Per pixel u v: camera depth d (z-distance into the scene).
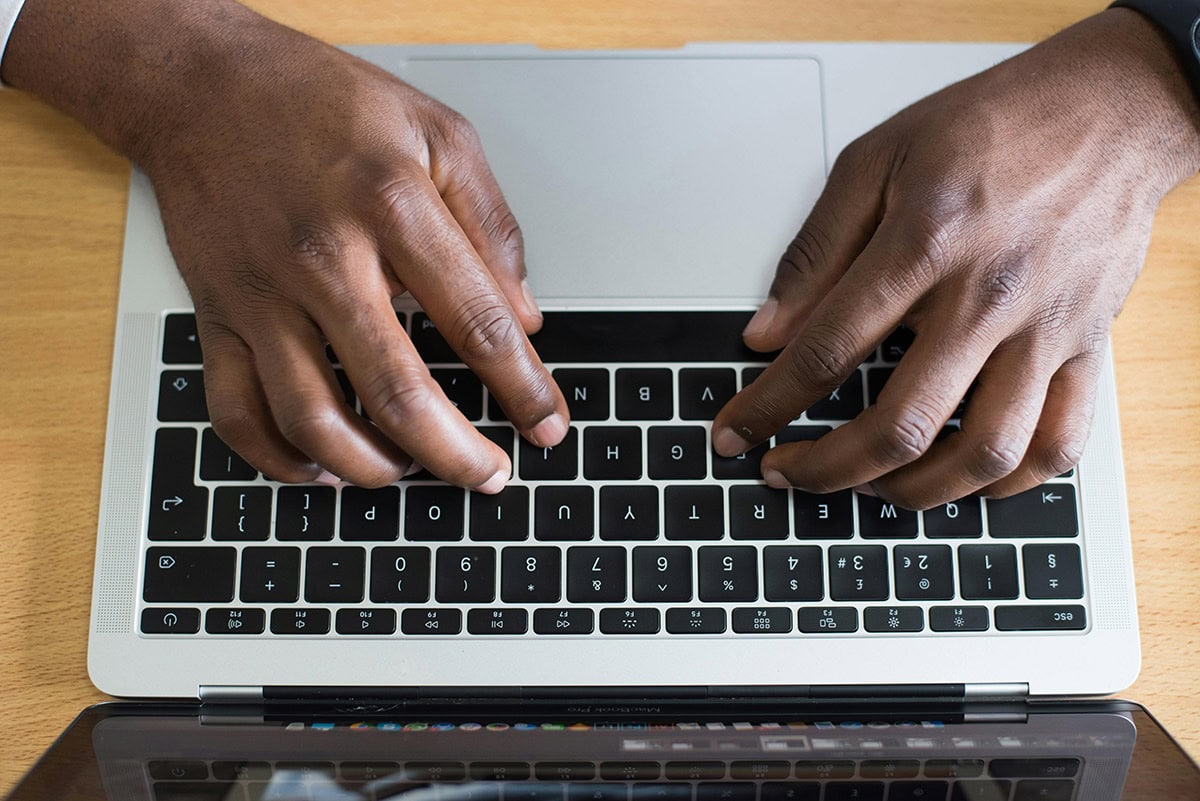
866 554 0.51
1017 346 0.47
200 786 0.42
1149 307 0.54
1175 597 0.51
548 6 0.59
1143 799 0.42
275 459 0.48
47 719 0.50
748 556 0.50
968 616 0.50
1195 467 0.53
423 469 0.51
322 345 0.47
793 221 0.55
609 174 0.55
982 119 0.49
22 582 0.51
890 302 0.46
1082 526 0.51
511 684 0.50
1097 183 0.49
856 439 0.47
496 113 0.56
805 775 0.43
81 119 0.54
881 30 0.59
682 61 0.57
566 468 0.51
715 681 0.50
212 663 0.50
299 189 0.47
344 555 0.50
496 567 0.50
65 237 0.54
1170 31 0.52
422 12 0.58
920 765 0.44
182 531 0.50
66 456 0.52
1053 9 0.59
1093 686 0.50
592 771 0.43
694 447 0.51
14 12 0.53
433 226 0.46
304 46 0.52
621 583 0.50
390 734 0.46
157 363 0.52
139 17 0.53
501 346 0.46
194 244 0.49
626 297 0.53
